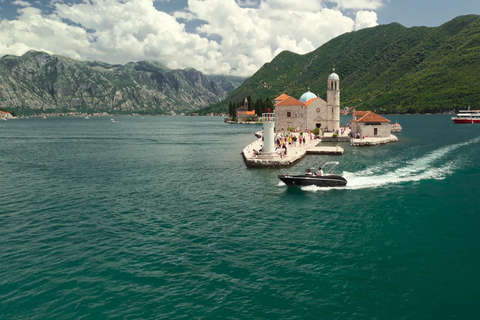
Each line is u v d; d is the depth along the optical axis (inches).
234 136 4928.6
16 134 5664.4
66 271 802.2
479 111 7790.4
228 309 652.1
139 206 1331.2
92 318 631.8
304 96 5027.1
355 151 2849.4
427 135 4340.6
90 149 3366.1
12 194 1525.6
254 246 935.0
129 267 819.4
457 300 676.7
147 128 7559.1
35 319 629.0
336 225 1099.3
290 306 660.1
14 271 802.2
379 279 754.8
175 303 673.6
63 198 1455.5
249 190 1592.0
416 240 968.3
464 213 1203.9
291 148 2888.8
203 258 864.3
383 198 1413.6
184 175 1967.3
